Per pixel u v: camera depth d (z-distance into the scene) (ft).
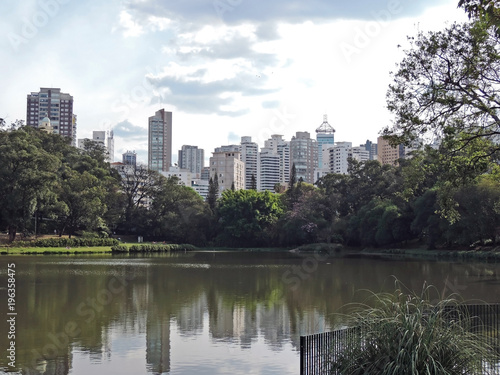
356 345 41.83
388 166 330.75
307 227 325.01
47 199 282.97
